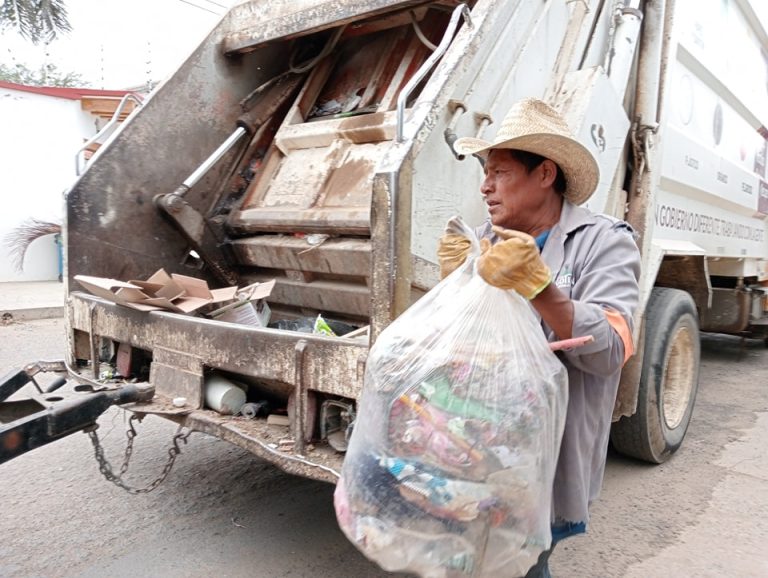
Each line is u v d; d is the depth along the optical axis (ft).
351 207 9.80
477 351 4.39
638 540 9.28
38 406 7.35
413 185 6.88
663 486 11.16
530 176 5.39
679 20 11.97
